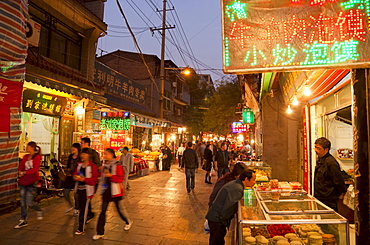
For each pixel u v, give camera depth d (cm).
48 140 1001
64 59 1096
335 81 468
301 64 267
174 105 3106
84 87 1071
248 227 302
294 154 921
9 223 552
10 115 630
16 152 651
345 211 484
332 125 657
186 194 873
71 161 610
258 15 279
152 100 2394
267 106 954
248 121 1445
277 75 725
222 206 348
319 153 416
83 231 509
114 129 1251
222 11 286
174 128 2422
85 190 512
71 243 460
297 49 269
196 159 914
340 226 286
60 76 939
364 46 256
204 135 3100
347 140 656
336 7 264
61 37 1080
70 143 1066
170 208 693
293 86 629
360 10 259
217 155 1020
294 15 272
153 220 590
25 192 542
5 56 613
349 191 477
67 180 600
